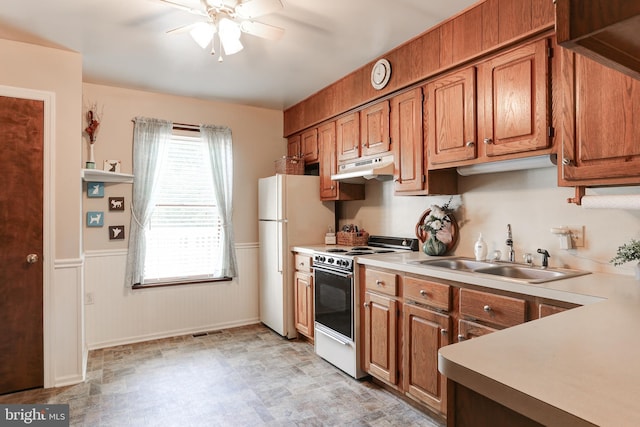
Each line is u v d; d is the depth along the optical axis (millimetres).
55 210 2756
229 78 3443
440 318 2158
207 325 4055
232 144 4223
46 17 2357
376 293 2648
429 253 2809
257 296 4355
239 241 4262
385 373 2549
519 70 2049
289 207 3787
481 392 762
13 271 2629
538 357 843
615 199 1629
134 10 2287
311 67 3203
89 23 2436
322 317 3217
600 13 576
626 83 1597
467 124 2340
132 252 3666
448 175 2760
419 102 2688
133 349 3484
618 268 1957
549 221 2250
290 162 3996
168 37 2637
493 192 2570
